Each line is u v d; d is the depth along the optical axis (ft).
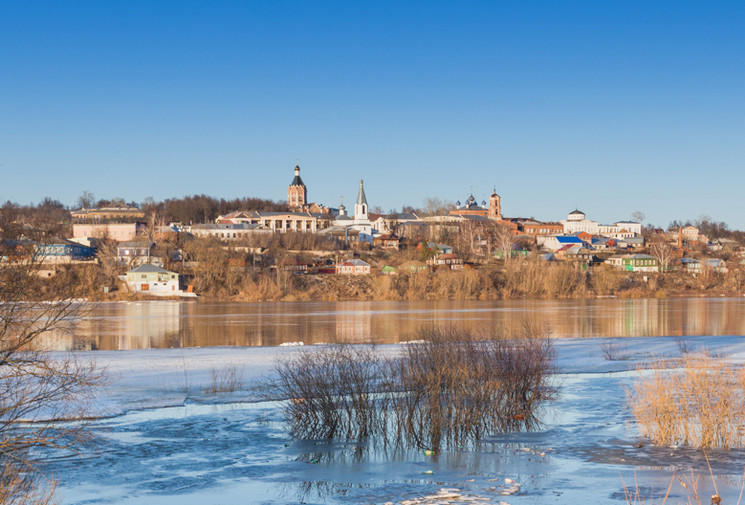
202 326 302.66
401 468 81.46
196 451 89.10
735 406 95.66
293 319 341.21
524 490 72.13
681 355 174.70
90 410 108.99
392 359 140.26
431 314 372.17
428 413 96.07
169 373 144.05
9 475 70.90
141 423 103.55
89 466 82.58
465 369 100.32
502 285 566.77
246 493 72.95
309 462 84.58
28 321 75.61
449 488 73.41
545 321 325.42
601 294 559.38
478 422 97.14
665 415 92.07
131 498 71.56
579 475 76.95
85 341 243.19
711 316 356.18
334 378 101.50
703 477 75.31
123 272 549.13
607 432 96.17
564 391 124.98
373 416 99.96
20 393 87.45
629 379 137.28
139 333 272.72
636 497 69.00
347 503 69.41
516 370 107.24
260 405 115.85
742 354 175.11
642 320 331.57
